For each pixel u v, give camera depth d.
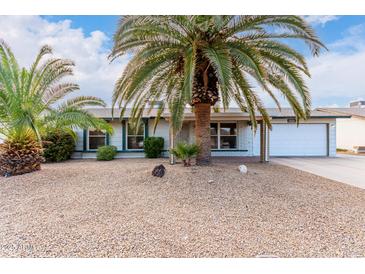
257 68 6.05
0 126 8.24
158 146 14.34
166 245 3.35
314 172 9.33
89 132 15.08
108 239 3.49
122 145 15.15
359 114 19.48
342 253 3.18
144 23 6.19
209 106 8.70
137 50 7.43
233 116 12.61
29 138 8.51
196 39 7.23
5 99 7.30
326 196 5.75
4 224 4.01
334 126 15.32
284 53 6.76
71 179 7.38
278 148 15.53
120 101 8.08
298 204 5.06
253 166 10.44
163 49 7.02
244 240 3.50
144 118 14.65
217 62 5.88
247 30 7.18
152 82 8.28
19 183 6.82
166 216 4.36
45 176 7.71
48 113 8.35
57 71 7.95
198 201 5.15
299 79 6.59
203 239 3.52
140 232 3.71
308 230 3.83
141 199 5.29
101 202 5.11
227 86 5.68
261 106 8.91
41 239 3.49
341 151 21.30
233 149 15.09
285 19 6.40
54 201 5.21
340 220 4.25
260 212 4.58
